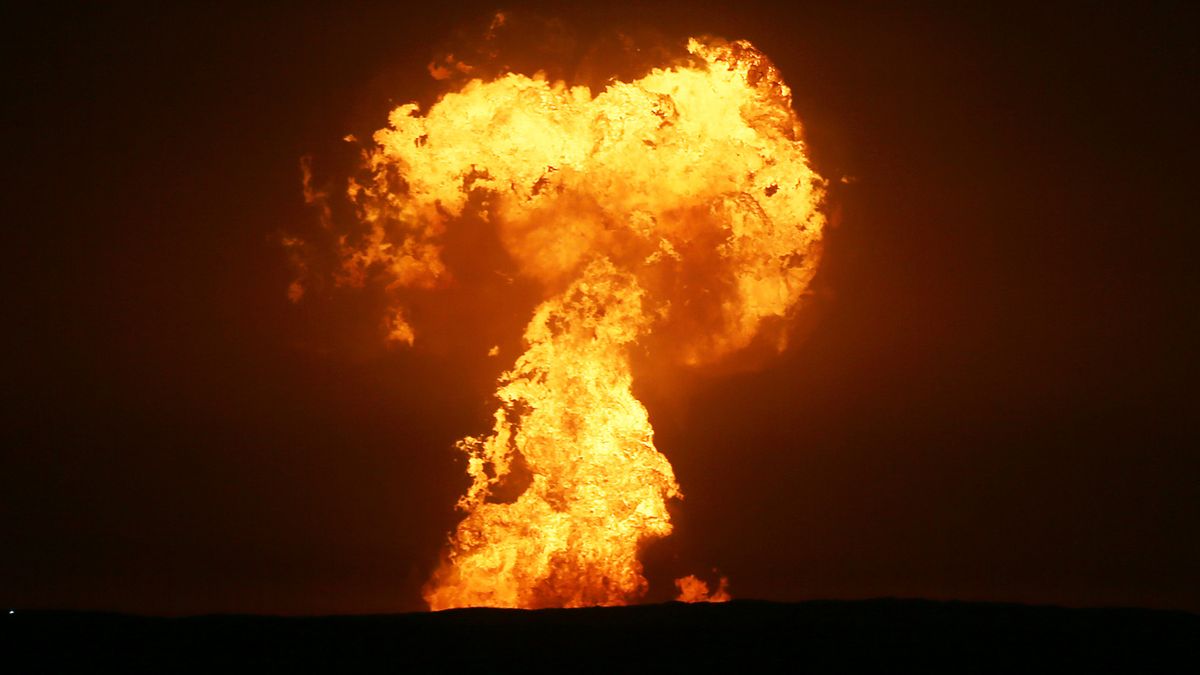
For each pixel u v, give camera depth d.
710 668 29.53
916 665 29.61
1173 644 31.12
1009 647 30.94
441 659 30.31
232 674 29.09
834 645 31.12
